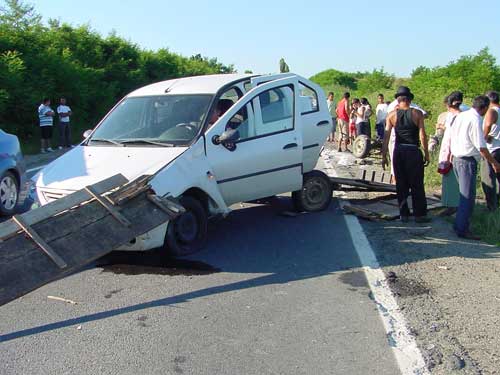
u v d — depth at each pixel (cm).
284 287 550
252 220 820
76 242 495
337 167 1361
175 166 618
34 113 2045
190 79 789
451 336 440
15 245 475
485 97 692
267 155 729
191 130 673
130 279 576
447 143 820
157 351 420
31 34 2302
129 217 541
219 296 528
